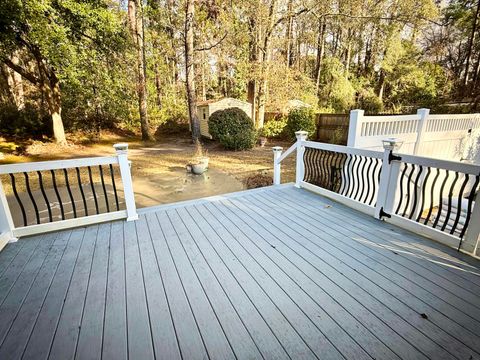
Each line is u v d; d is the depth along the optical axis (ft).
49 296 6.08
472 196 7.25
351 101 48.01
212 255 7.71
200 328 5.13
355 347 4.66
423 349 4.60
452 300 5.76
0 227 8.45
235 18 37.32
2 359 4.55
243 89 60.90
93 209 14.74
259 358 4.50
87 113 43.96
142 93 41.81
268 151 32.19
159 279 6.64
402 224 9.24
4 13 21.11
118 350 4.70
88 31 27.40
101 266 7.24
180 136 49.24
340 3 40.86
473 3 39.70
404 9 40.96
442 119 18.56
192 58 37.19
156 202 15.98
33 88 42.93
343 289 6.15
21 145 34.01
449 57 42.37
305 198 12.60
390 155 9.28
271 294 6.02
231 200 12.43
